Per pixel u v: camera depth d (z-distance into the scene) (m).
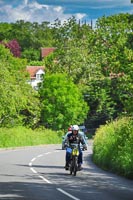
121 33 45.97
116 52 41.22
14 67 163.62
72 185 33.28
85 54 160.62
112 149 48.53
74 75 158.88
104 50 54.88
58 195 27.62
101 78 53.25
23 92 129.75
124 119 56.31
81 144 42.16
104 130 63.62
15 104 111.00
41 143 117.50
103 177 39.75
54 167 49.56
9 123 116.88
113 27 52.88
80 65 158.75
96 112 144.38
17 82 129.88
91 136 144.38
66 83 140.50
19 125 121.00
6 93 108.44
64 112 140.38
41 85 143.50
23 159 61.94
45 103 139.25
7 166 50.09
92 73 152.88
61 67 163.38
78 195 27.83
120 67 40.62
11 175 40.06
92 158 63.75
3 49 166.25
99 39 56.56
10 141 102.56
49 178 37.81
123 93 40.78
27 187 31.50
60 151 83.69
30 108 131.50
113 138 51.34
